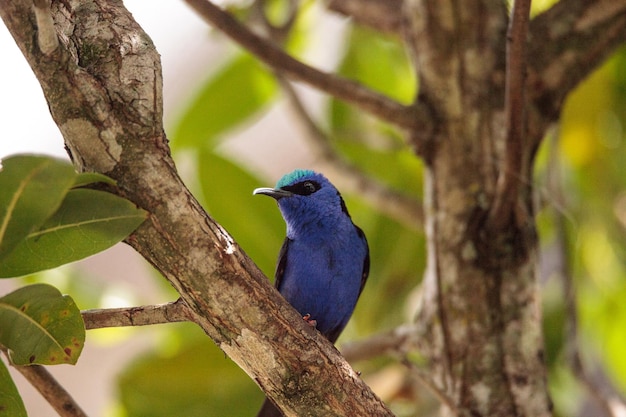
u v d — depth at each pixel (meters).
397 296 13.80
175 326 12.90
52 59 6.24
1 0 6.20
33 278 12.32
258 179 13.40
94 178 6.00
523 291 9.16
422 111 9.66
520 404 8.97
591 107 13.19
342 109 14.81
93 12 6.81
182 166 14.28
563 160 13.88
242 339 6.80
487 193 9.38
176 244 6.45
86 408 17.69
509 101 8.26
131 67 6.54
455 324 9.24
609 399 10.37
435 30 9.81
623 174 13.63
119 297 12.69
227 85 13.70
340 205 12.06
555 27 9.92
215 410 12.16
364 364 13.32
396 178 14.77
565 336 12.09
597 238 13.77
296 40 15.44
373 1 11.59
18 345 6.48
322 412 7.04
